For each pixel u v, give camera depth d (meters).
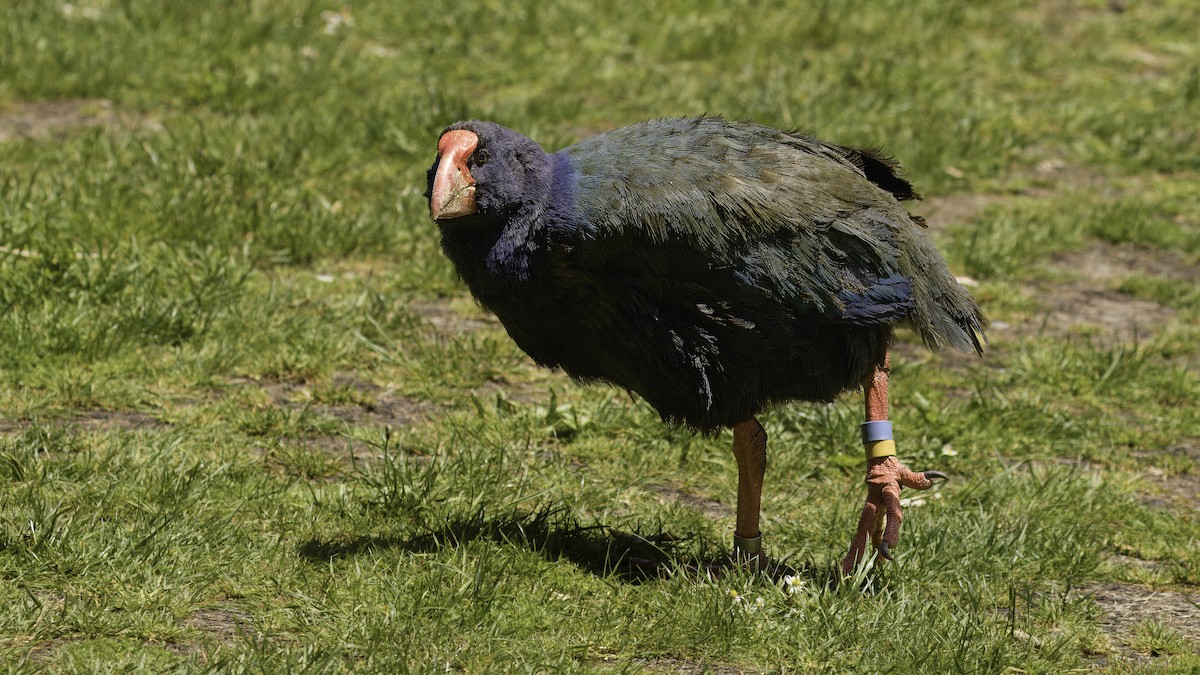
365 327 12.42
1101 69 21.80
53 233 13.07
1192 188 18.27
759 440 8.61
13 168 15.13
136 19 19.84
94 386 10.75
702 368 8.18
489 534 8.67
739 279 8.09
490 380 11.86
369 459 10.05
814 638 7.73
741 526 8.67
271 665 6.87
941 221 16.73
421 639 7.37
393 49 20.78
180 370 11.19
